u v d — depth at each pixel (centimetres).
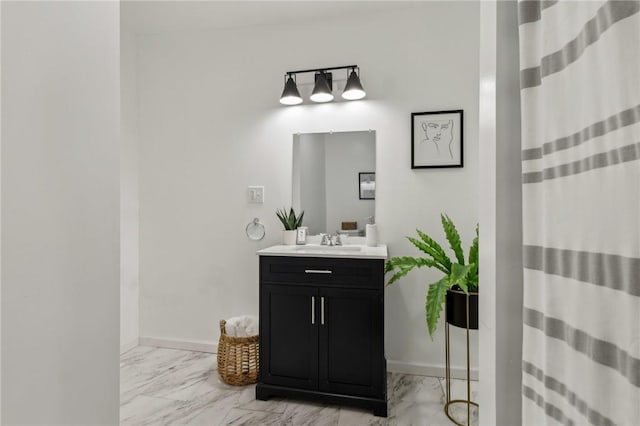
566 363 41
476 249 178
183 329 282
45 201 63
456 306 180
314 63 260
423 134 242
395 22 248
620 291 33
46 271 63
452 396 210
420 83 244
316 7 246
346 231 254
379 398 189
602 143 35
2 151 56
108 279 77
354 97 244
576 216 39
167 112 284
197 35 279
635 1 31
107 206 77
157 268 286
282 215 264
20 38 59
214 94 276
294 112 264
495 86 57
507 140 56
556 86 42
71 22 69
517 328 55
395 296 245
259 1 240
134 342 284
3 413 56
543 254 45
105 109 77
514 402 55
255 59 270
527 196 47
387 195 249
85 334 71
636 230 31
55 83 65
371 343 192
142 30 279
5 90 56
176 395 210
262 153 269
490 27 60
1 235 55
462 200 238
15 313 57
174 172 283
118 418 79
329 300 197
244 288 272
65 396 67
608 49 34
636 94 31
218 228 276
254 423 182
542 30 44
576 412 38
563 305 41
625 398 32
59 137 66
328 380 197
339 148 256
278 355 204
